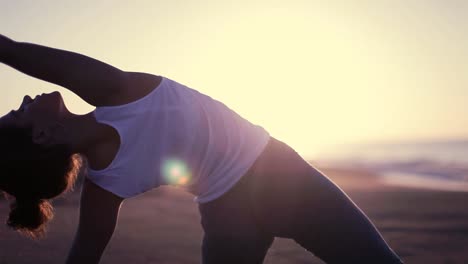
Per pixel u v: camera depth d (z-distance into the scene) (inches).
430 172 957.2
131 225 281.0
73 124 88.9
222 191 91.9
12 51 81.2
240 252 93.0
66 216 292.4
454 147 1747.0
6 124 87.7
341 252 91.5
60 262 197.3
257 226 94.0
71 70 83.7
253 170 92.4
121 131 87.5
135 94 88.9
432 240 259.9
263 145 93.7
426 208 375.2
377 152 1648.6
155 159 89.4
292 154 95.1
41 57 82.4
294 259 212.1
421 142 1994.3
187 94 91.9
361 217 92.8
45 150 87.7
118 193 90.1
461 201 421.4
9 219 93.0
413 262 217.2
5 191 90.6
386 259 91.0
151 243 237.0
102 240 93.0
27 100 91.0
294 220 92.6
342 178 733.9
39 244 222.2
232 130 92.6
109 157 89.2
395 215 342.6
